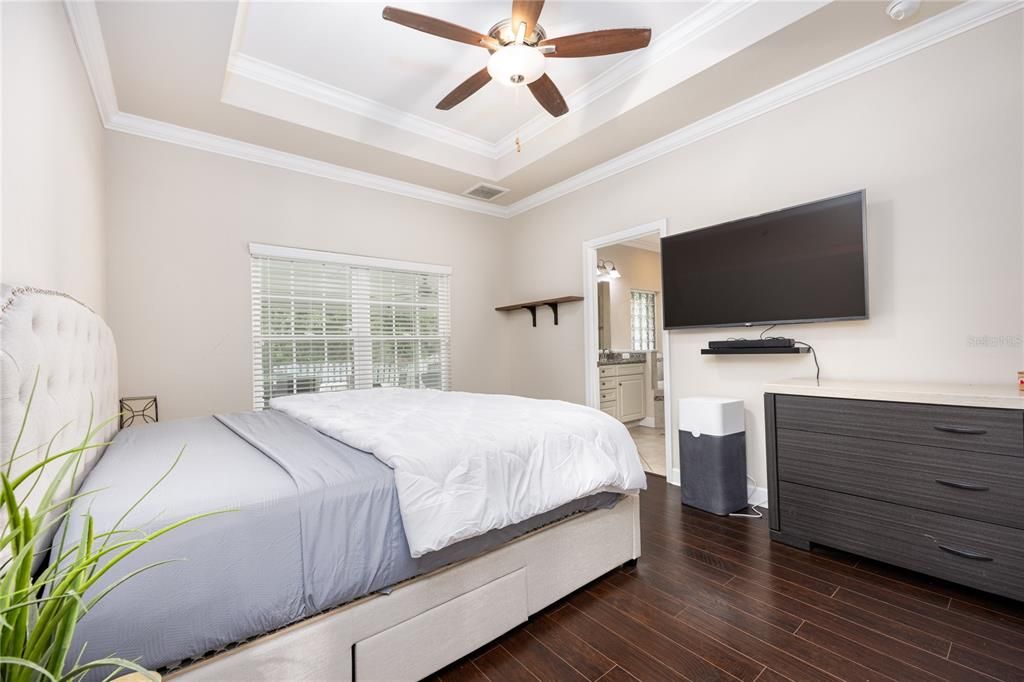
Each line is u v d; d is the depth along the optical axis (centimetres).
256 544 110
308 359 359
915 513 187
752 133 283
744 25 231
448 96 247
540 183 415
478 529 139
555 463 173
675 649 152
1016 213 196
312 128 304
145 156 291
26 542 64
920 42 218
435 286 438
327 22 239
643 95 281
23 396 103
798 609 173
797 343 265
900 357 227
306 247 356
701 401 279
